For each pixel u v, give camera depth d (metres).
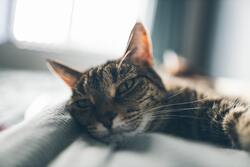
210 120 0.26
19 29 0.75
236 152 0.21
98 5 0.76
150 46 0.30
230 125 0.24
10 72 0.64
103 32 0.77
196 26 0.77
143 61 0.30
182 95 0.29
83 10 0.76
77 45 0.77
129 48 0.29
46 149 0.18
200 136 0.27
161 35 0.76
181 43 0.77
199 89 0.31
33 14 0.75
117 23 0.76
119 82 0.27
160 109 0.28
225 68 0.77
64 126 0.23
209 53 0.77
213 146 0.23
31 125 0.21
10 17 0.74
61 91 0.47
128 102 0.27
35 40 0.76
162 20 0.76
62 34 0.77
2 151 0.16
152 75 0.30
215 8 0.77
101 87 0.27
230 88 0.48
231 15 0.76
